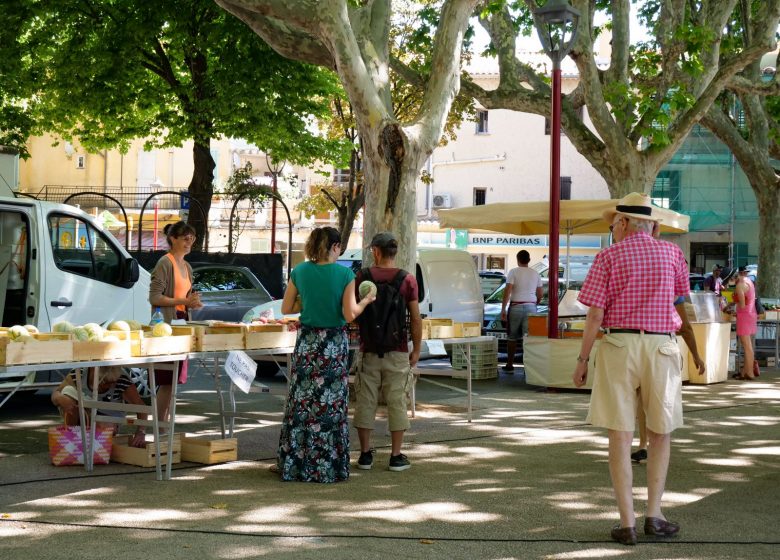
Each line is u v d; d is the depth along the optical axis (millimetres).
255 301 18016
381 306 8211
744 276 17203
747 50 18469
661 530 6117
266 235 47656
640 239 6184
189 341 7855
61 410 8680
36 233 10867
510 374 17188
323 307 7766
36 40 25328
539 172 48219
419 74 19203
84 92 25656
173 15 24312
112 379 8547
